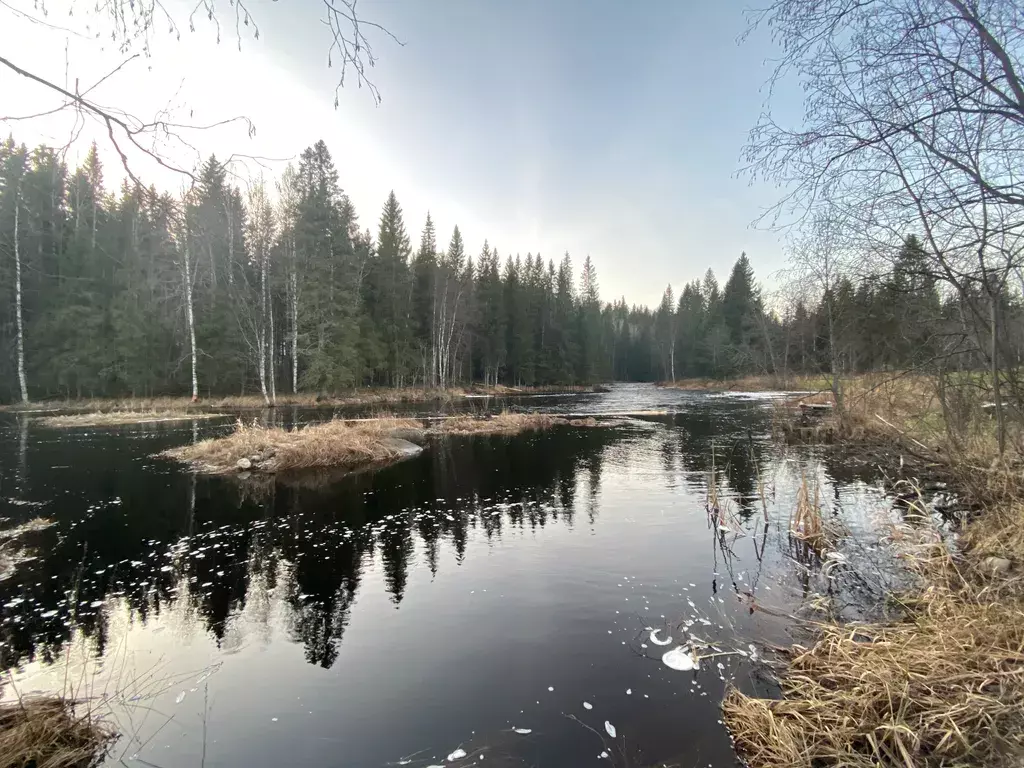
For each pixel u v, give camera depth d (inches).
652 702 145.9
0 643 187.0
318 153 1226.6
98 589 231.1
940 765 107.8
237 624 199.2
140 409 1019.9
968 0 138.0
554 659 170.1
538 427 806.5
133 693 156.0
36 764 124.9
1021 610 149.4
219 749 131.8
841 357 574.6
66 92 99.1
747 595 215.9
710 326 2454.5
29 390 1085.8
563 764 121.9
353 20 104.3
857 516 315.3
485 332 1942.7
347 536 301.0
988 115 150.5
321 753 129.3
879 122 165.3
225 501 378.0
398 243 1654.8
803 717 129.0
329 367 1216.8
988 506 267.6
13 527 315.6
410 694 152.9
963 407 306.7
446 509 357.1
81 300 1082.1
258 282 1121.4
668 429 773.3
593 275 2994.6
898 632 162.7
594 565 252.4
